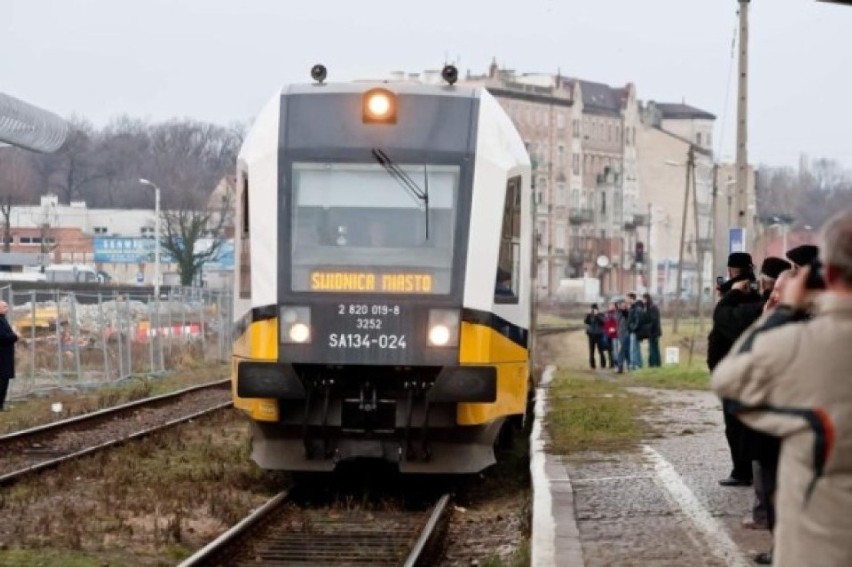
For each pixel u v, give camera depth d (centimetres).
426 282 2062
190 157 18000
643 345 8250
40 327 5772
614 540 1547
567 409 3212
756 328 752
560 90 19200
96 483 2272
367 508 2070
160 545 1733
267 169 2123
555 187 19100
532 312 2689
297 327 2056
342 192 2105
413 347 2045
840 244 722
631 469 2158
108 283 11556
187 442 2883
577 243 19525
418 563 1593
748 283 1650
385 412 2080
